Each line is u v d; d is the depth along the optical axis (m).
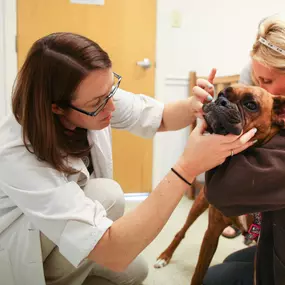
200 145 0.82
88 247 0.82
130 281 1.33
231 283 1.25
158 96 2.60
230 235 1.85
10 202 0.98
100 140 1.19
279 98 0.91
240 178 0.84
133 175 2.63
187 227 1.60
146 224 0.85
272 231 0.94
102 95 0.88
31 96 0.86
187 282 1.42
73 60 0.83
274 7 2.76
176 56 2.63
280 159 0.84
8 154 0.87
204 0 2.62
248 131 0.86
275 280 0.92
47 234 0.87
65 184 0.87
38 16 2.32
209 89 1.14
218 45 2.71
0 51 2.30
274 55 0.98
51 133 0.87
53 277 1.12
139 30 2.48
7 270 1.00
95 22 2.40
